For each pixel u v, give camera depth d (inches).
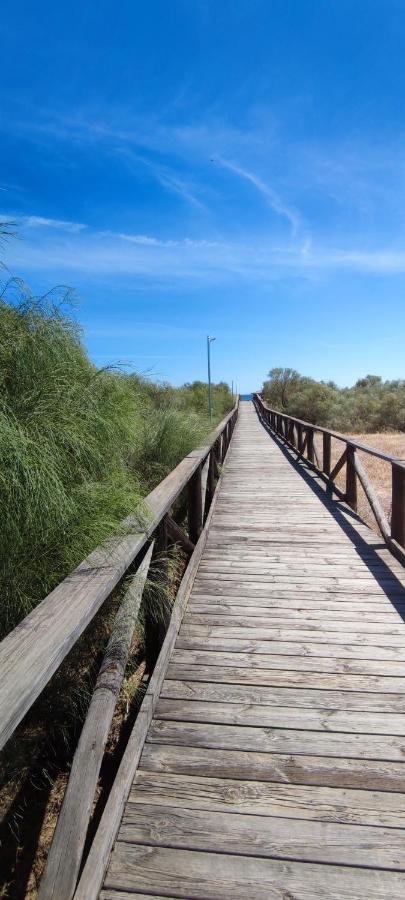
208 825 67.3
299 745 82.7
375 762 78.7
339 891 58.6
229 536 199.2
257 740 84.0
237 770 77.3
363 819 67.9
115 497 105.3
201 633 120.9
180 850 63.8
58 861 53.2
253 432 729.6
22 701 43.4
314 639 117.2
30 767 88.4
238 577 155.3
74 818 56.7
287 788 73.5
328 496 274.2
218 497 275.6
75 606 64.6
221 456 358.0
